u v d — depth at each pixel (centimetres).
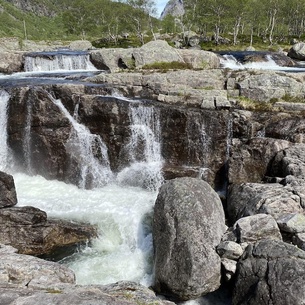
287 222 1412
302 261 1184
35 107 2294
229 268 1330
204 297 1381
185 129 2231
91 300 959
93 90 2500
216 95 2473
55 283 1162
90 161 2284
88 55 3872
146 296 1136
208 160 2239
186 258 1334
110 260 1591
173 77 2683
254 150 2038
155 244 1481
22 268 1248
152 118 2261
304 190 1598
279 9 9644
